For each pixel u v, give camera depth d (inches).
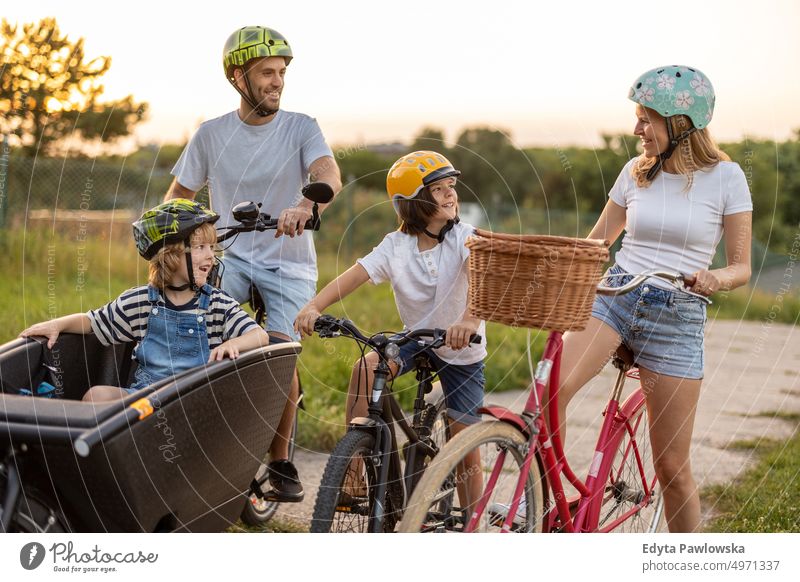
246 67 131.6
